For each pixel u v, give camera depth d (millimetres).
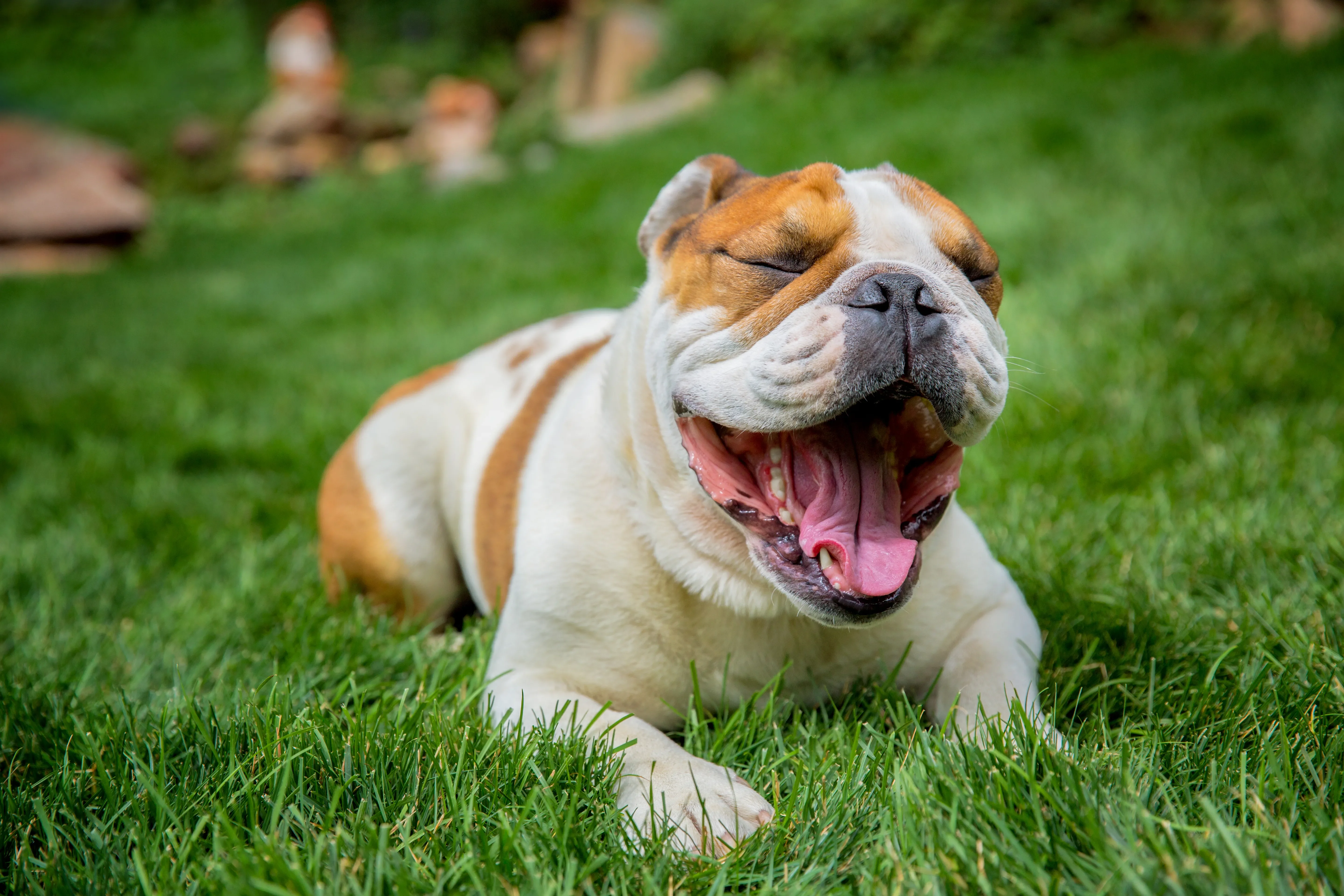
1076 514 4141
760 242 2678
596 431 3061
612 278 10102
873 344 2420
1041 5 15953
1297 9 14586
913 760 2412
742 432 2750
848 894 2061
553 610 2938
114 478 6090
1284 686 2742
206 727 2734
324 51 25938
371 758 2529
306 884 2025
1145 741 2488
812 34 17156
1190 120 9938
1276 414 4902
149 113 29719
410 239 14242
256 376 8359
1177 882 1874
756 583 2807
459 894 2078
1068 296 6527
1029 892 1938
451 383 4133
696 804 2395
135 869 2186
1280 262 6457
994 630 2990
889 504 2670
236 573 4434
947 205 2838
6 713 3078
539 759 2537
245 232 19875
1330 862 1969
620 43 23125
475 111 22688
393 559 3969
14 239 17781
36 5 39156
